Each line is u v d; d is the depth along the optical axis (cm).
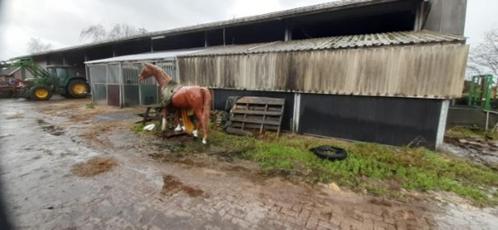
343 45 493
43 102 1189
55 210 244
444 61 405
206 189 292
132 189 290
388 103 468
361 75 480
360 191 290
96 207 250
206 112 475
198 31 1024
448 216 240
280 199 270
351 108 504
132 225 222
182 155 413
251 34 1015
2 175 327
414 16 691
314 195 280
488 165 382
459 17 736
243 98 601
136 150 438
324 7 699
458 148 470
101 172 340
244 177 328
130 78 958
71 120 721
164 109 525
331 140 514
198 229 217
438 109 429
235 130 553
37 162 376
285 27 814
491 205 262
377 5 662
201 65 701
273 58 577
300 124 569
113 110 901
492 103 751
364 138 499
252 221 229
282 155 405
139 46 1369
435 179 317
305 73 540
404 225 225
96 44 1370
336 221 231
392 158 385
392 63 448
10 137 528
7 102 1195
